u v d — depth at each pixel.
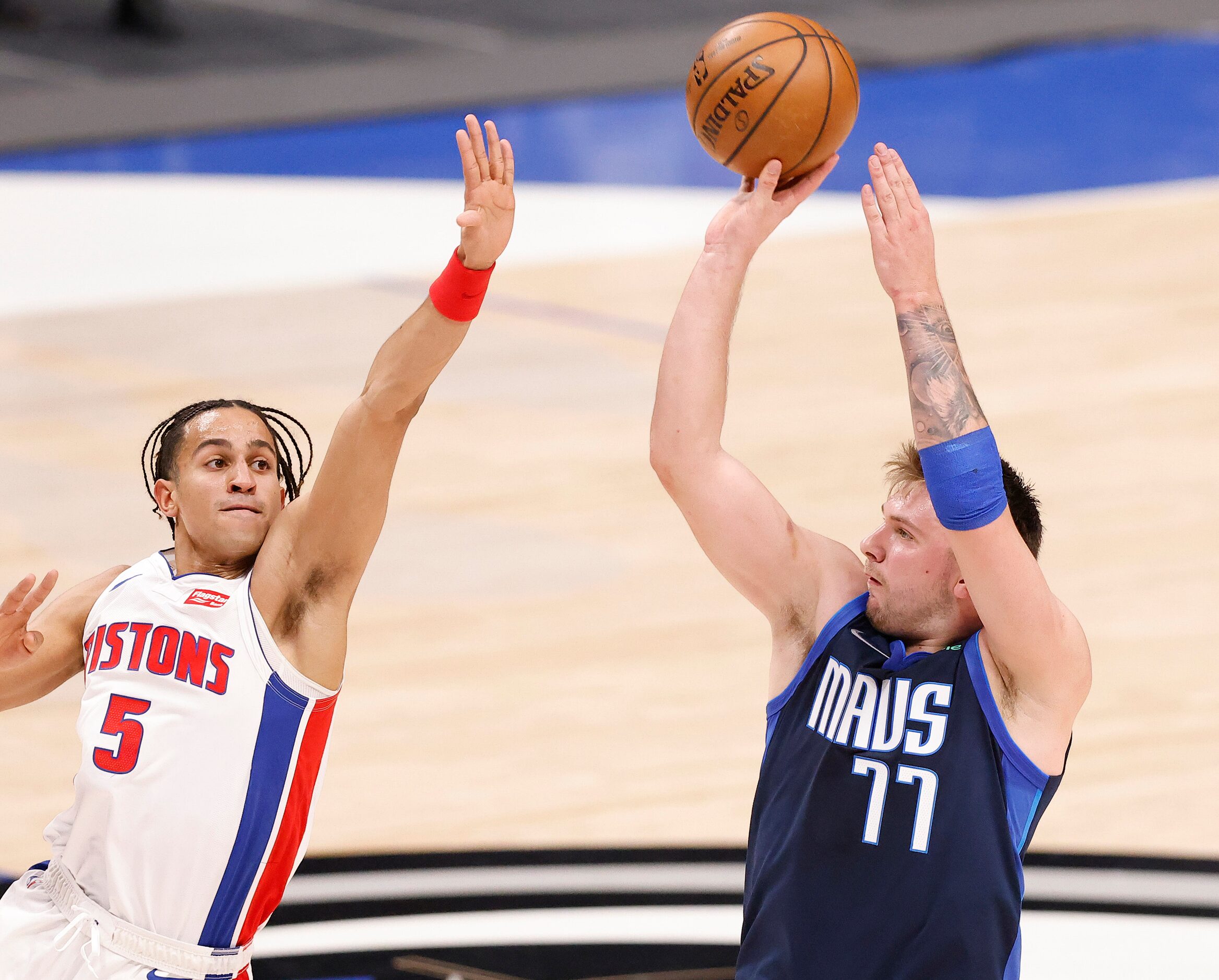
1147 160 28.00
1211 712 12.97
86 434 18.78
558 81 32.19
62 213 26.52
